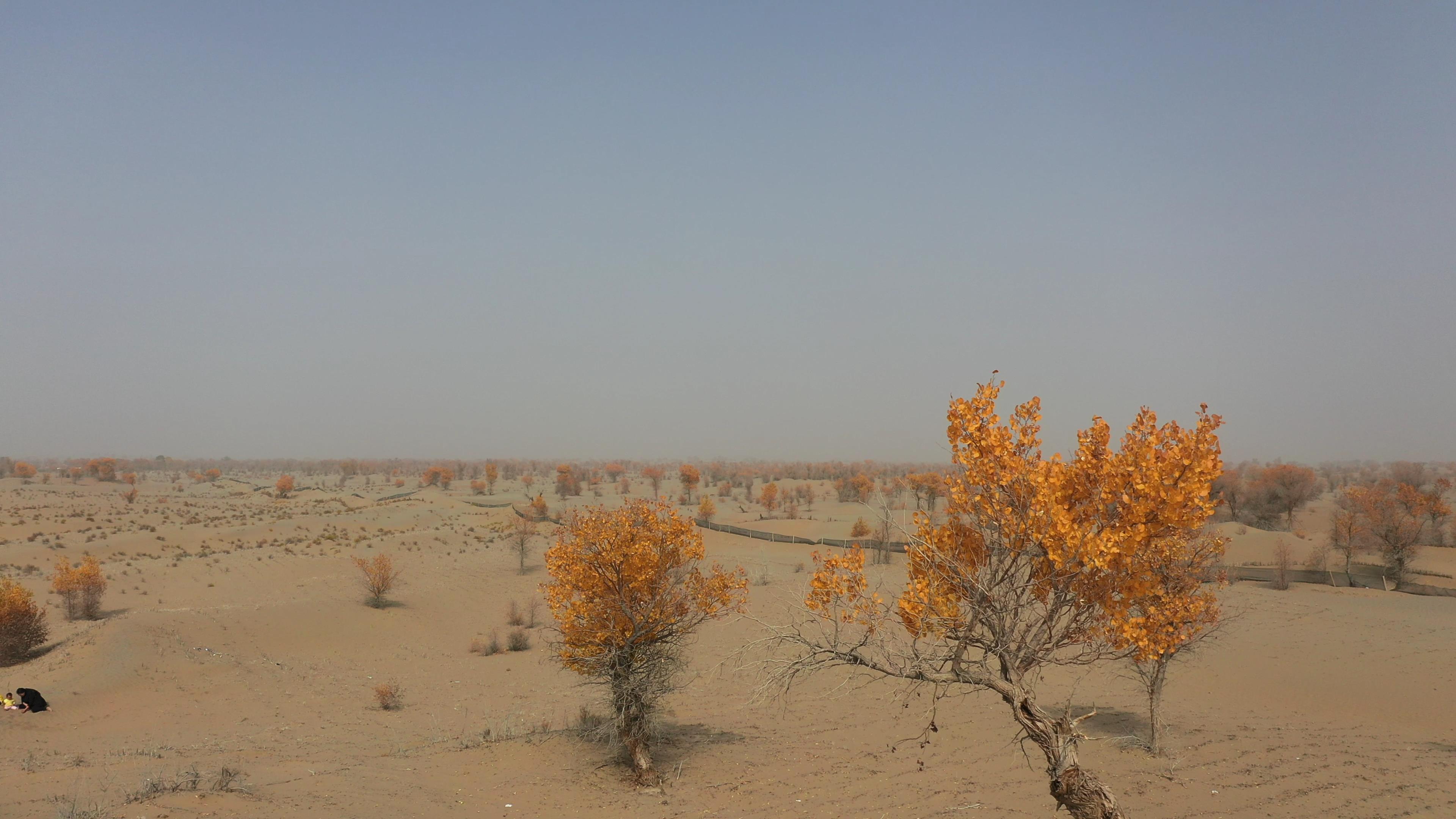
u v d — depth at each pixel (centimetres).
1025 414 941
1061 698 2728
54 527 8394
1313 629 3631
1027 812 1633
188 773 1639
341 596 4984
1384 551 5062
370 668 3650
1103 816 886
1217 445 861
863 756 2125
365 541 7538
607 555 1959
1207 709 2578
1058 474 897
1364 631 3575
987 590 913
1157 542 911
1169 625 945
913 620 969
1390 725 2369
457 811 1638
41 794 1512
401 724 2691
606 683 2044
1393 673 2928
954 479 971
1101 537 847
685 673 2675
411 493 12519
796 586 4494
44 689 2905
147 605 4944
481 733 2420
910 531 1007
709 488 18012
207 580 5691
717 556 6225
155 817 1278
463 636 4284
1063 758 912
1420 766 1889
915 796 1767
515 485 18462
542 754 2159
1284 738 2181
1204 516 853
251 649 3794
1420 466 11081
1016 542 900
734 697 2894
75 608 4509
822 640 1087
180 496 13762
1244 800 1658
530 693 3152
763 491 11169
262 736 2505
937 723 2475
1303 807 1605
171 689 3111
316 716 2825
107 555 6844
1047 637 950
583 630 1992
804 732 2412
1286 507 8112
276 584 5544
